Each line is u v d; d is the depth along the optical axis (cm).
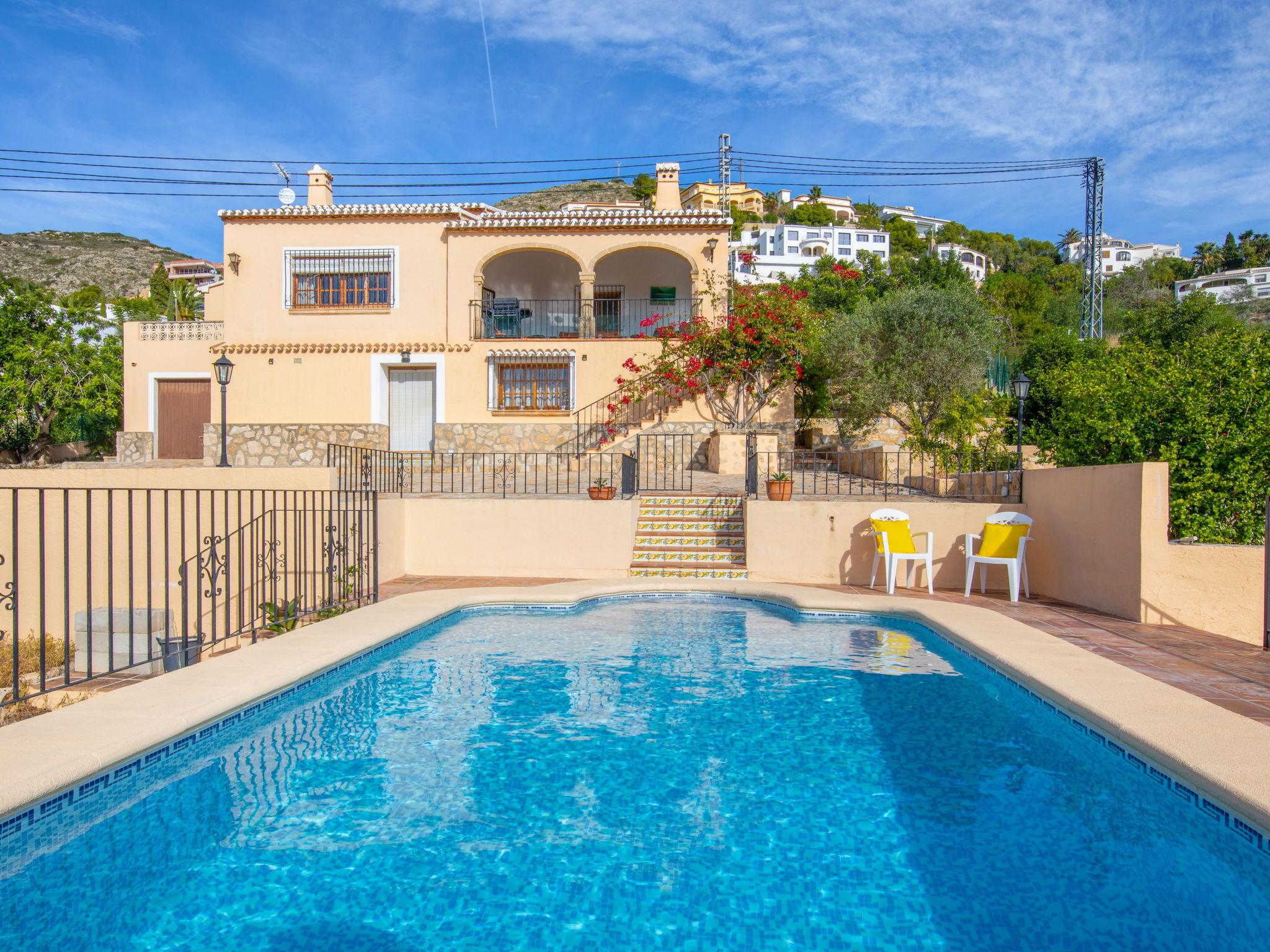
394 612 675
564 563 956
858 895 262
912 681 533
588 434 1677
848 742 414
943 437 1525
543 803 335
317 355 1720
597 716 453
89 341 2592
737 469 1460
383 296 1752
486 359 1698
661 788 352
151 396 1938
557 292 1953
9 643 724
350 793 344
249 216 1711
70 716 367
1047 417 1867
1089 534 761
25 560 773
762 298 1656
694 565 959
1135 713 385
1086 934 238
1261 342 883
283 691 451
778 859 287
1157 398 880
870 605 739
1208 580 669
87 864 279
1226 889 269
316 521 750
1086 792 351
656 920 246
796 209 9644
